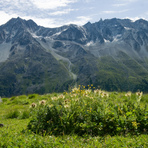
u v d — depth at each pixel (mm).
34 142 6152
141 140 6520
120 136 7078
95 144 6375
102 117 7859
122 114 8172
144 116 7930
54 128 7828
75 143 6566
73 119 8109
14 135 7082
